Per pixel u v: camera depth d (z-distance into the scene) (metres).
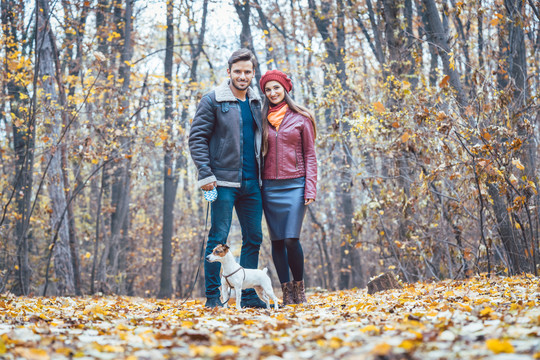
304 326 3.56
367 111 9.86
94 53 9.27
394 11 11.15
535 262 7.11
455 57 8.85
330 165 13.04
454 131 7.19
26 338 2.99
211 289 5.36
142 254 24.95
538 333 2.60
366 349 2.45
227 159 5.30
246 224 5.58
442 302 4.55
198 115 5.36
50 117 11.58
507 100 7.50
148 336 3.04
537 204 7.63
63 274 11.96
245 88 5.44
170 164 17.73
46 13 10.66
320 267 23.58
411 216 9.17
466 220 9.00
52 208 12.05
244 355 2.55
